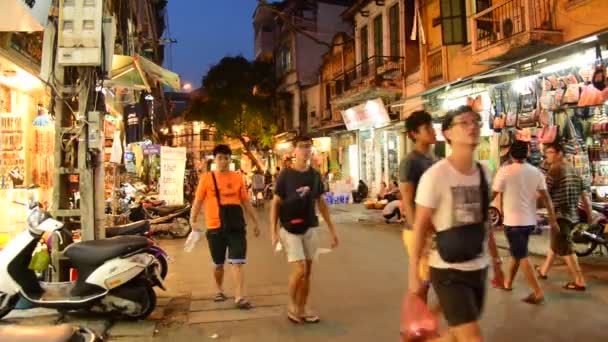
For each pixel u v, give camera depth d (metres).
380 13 22.38
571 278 7.41
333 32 34.75
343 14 25.61
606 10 11.03
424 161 4.43
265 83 37.62
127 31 11.75
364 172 24.14
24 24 6.24
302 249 5.55
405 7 20.42
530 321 5.49
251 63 37.16
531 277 6.16
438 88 13.89
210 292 7.13
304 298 5.67
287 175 5.64
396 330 5.35
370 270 8.34
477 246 3.31
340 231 13.59
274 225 5.72
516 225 6.20
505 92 11.99
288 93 35.38
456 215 3.27
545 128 10.83
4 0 5.40
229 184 6.43
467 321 3.21
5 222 8.39
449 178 3.31
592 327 5.27
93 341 2.75
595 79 9.32
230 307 6.31
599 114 10.43
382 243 11.31
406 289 7.03
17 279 5.61
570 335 5.05
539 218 11.12
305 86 34.25
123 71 9.21
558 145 7.14
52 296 5.68
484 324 5.43
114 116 16.20
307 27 34.25
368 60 22.67
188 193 25.25
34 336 2.52
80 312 5.89
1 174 9.24
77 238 7.48
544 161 10.88
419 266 3.30
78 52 6.24
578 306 6.01
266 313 6.04
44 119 10.23
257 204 23.78
